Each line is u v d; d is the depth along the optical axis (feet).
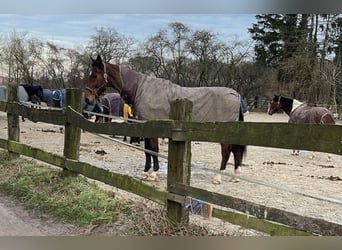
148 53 118.62
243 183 17.93
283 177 20.62
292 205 14.23
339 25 94.22
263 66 112.68
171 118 9.89
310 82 92.22
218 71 115.85
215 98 17.98
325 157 30.71
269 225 7.65
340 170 24.03
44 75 115.96
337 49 94.27
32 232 10.12
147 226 9.95
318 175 21.75
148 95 17.30
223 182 18.02
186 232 9.45
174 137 9.58
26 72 112.98
